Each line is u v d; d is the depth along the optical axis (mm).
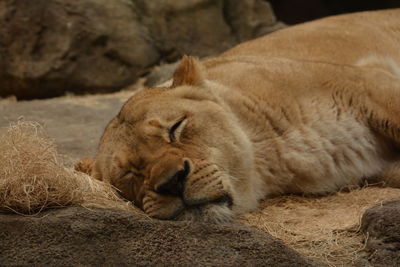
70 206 7488
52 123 15055
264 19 21547
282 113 9180
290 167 9000
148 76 19031
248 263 6320
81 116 15805
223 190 7664
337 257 6906
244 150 8398
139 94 9000
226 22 21156
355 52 11320
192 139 8039
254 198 8531
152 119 8125
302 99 9383
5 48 17922
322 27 11953
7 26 17969
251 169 8484
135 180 7902
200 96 8719
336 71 9727
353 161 9391
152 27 19812
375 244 6852
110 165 8328
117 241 6625
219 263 6320
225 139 8242
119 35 19047
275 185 9016
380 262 6664
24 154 7668
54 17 18328
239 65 9883
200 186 7449
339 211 8312
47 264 6305
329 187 9242
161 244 6590
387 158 9758
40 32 18203
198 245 6574
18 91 18094
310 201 8938
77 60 18484
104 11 18984
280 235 7539
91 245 6562
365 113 9531
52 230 6695
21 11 18125
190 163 7504
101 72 18797
